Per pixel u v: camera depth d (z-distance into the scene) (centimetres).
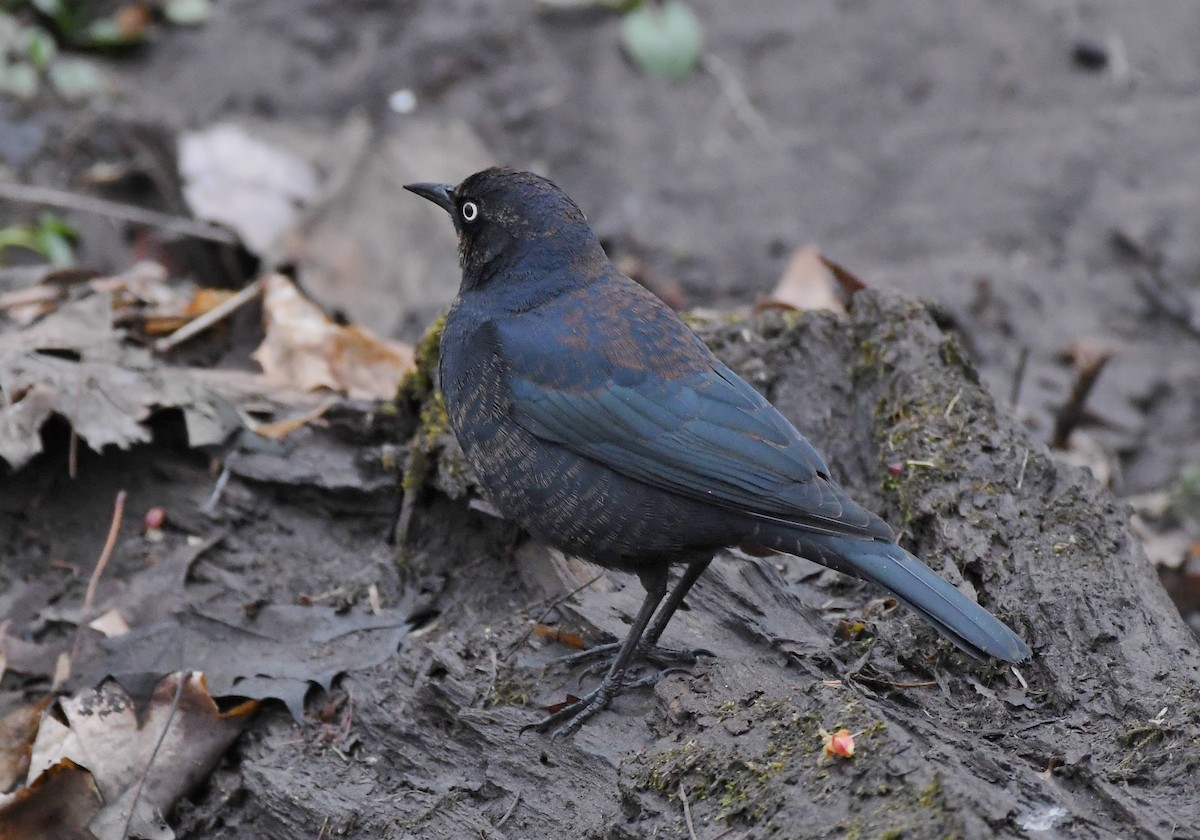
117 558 1106
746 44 2041
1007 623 895
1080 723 834
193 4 2023
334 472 1123
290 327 1261
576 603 1000
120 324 1261
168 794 962
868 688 882
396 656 1009
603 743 891
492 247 991
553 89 1978
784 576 1027
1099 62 2012
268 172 1789
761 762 784
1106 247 1830
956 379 1051
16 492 1136
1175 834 736
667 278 1797
